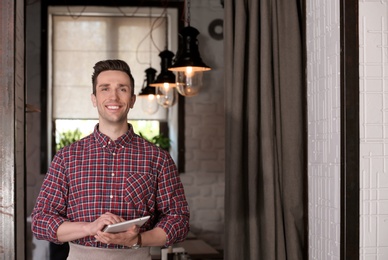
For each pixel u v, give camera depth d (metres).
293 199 3.27
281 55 3.33
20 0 3.10
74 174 2.64
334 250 2.90
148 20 6.52
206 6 6.55
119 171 2.65
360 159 2.83
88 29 6.45
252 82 3.33
